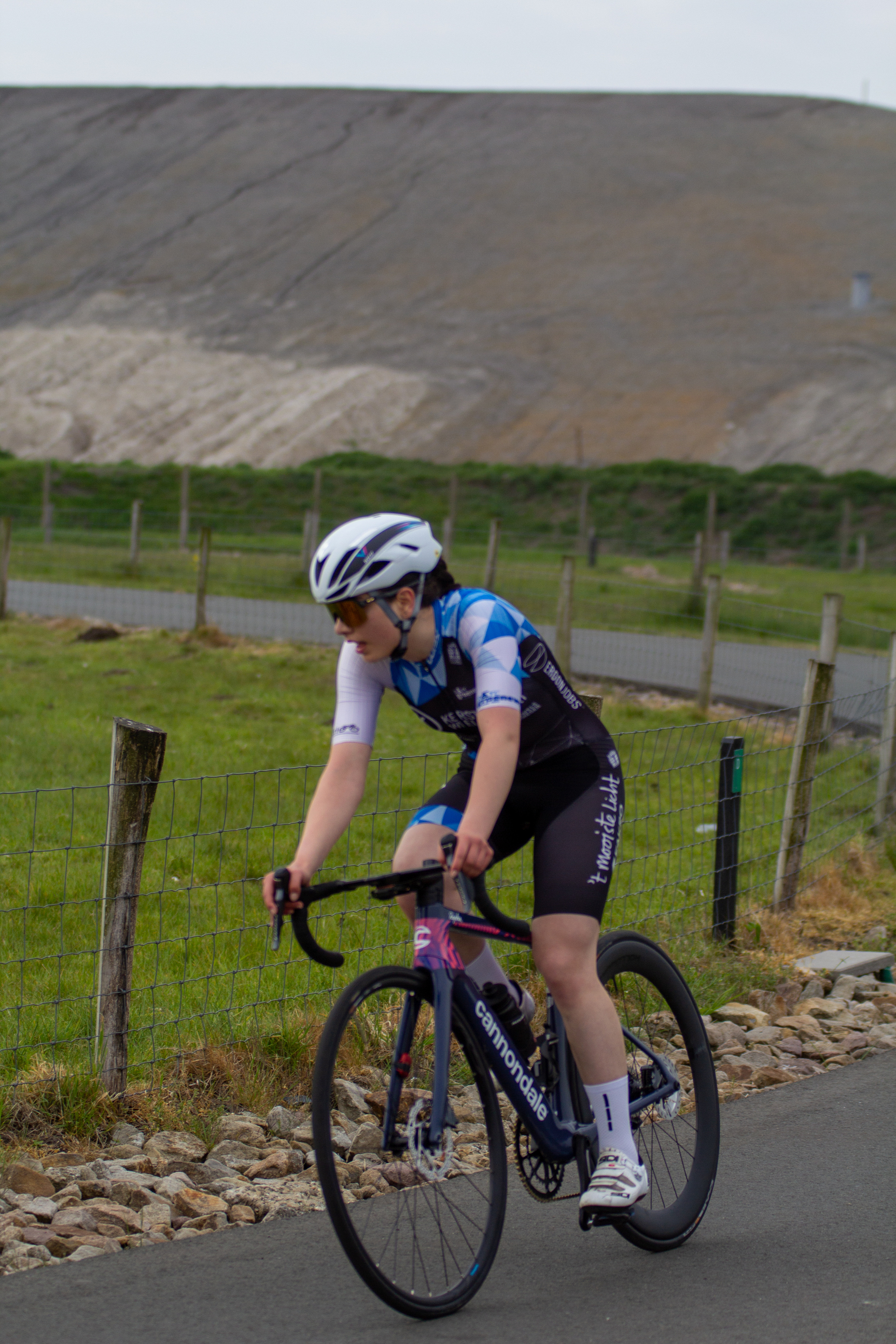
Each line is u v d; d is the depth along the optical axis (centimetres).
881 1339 318
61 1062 476
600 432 6512
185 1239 374
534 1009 371
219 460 6316
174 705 1305
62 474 5112
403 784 984
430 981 337
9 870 726
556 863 346
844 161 11269
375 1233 346
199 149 12050
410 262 9462
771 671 1678
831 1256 365
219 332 8262
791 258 9119
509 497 5291
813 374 7000
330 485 5250
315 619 2062
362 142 12138
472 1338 316
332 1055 312
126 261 9681
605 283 8862
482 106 13025
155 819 859
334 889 318
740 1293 343
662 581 2889
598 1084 349
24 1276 348
